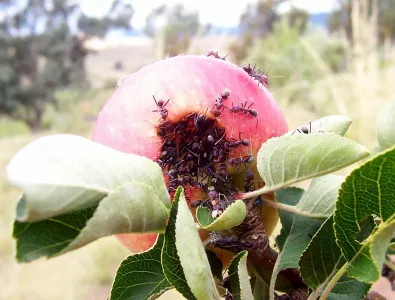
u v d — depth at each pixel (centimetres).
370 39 78
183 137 11
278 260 11
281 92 93
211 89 11
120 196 8
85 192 8
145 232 9
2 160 164
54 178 7
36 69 332
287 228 11
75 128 231
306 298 11
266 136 11
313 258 10
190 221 9
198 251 8
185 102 11
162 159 11
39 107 324
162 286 10
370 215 9
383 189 8
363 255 9
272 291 10
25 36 333
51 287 79
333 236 10
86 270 82
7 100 316
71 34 345
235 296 10
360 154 9
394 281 13
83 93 303
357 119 65
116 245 86
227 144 11
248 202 11
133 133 11
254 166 11
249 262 11
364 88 68
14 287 81
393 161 8
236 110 11
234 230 10
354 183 8
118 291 10
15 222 7
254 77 13
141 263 10
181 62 11
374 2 82
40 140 8
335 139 9
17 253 7
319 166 9
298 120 83
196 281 8
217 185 11
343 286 10
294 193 13
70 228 8
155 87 11
